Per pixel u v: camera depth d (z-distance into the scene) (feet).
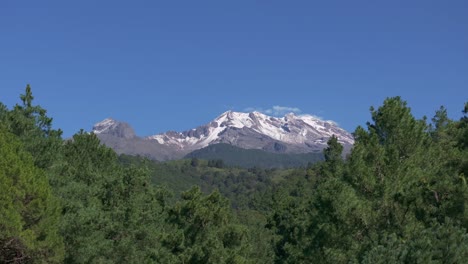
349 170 84.12
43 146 106.32
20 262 83.46
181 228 120.78
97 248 99.66
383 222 77.15
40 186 81.66
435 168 84.58
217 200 125.90
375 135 87.45
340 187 80.43
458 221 67.26
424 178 79.61
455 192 72.64
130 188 128.77
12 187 76.64
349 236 79.05
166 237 119.55
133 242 119.34
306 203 177.17
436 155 89.20
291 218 185.98
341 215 78.33
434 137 107.04
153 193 137.08
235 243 124.06
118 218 120.16
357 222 78.64
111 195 127.24
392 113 90.17
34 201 79.36
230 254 113.91
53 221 83.87
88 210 101.71
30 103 114.11
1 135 83.61
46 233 81.41
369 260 54.95
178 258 113.70
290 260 118.73
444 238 55.31
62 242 84.84
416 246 54.49
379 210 77.61
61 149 119.24
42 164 104.83
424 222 73.61
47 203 81.92
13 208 75.31
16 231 75.00
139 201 127.54
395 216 75.61
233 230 123.24
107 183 129.08
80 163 146.00
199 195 125.90
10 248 82.07
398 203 75.82
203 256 112.57
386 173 83.30
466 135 96.27
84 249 95.20
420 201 74.84
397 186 78.33
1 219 73.56
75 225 94.22
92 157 155.43
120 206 123.44
